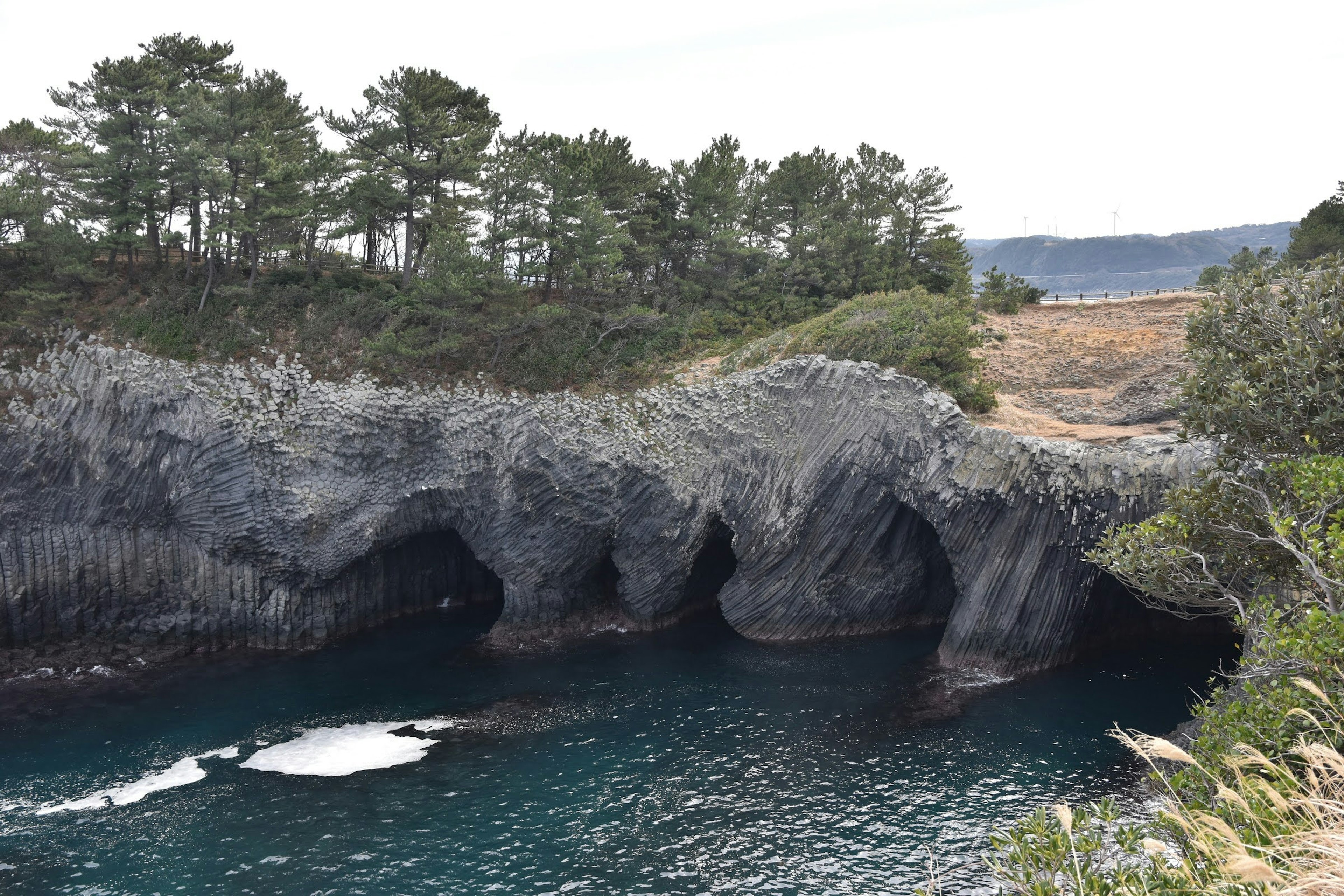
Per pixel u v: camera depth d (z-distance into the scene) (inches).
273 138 2316.7
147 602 1811.0
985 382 2043.6
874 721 1435.8
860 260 2812.5
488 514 1924.2
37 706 1566.2
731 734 1408.7
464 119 2458.2
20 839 1139.3
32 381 1834.4
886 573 1859.0
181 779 1294.3
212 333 2005.4
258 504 1798.7
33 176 2267.5
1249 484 936.9
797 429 1850.4
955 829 1107.9
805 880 1020.5
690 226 2687.0
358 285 2314.2
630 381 2155.5
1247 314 1067.9
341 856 1091.3
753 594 1875.0
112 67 2089.1
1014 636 1606.8
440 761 1339.8
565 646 1863.9
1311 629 605.6
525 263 2289.6
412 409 1918.1
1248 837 343.6
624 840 1117.1
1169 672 1604.3
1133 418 1867.6
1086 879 427.8
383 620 2050.9
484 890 1019.3
